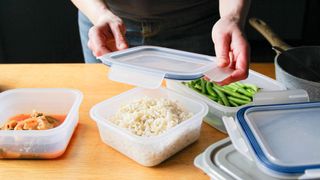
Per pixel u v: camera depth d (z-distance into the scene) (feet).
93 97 2.86
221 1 3.13
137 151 2.09
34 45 6.91
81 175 2.05
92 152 2.25
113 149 2.28
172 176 2.05
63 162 2.16
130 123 2.25
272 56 7.39
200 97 2.62
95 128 2.50
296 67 2.77
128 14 3.76
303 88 2.37
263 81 2.79
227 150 1.86
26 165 2.15
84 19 4.02
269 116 1.82
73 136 2.40
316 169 1.42
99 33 2.72
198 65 2.37
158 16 3.75
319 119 1.81
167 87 2.91
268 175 1.59
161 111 2.34
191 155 2.24
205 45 4.09
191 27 3.92
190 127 2.25
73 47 7.00
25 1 6.48
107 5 3.41
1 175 2.06
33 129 2.28
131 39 3.97
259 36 7.55
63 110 2.65
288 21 7.29
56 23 6.75
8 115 2.60
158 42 3.96
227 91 2.68
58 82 3.09
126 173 2.07
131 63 2.35
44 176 2.05
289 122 1.78
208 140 2.38
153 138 2.04
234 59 2.40
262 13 7.24
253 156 1.53
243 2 2.95
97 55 2.64
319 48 2.82
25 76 3.19
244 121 1.73
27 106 2.66
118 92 2.93
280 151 1.57
